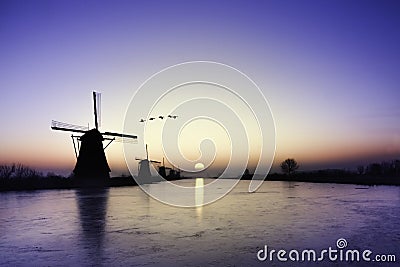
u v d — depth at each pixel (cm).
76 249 1050
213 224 1499
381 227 1410
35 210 2016
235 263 895
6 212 1923
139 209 2086
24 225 1491
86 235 1259
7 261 931
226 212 1934
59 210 2017
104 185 4381
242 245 1089
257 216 1748
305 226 1440
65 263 905
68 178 4638
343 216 1741
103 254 987
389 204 2352
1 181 4394
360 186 5003
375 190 3978
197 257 951
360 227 1411
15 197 2978
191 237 1212
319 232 1304
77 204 2373
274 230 1345
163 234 1269
